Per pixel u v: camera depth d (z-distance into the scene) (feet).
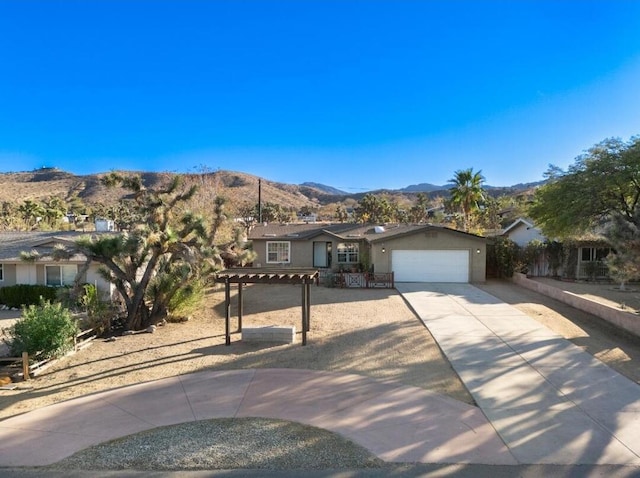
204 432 26.12
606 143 73.56
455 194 148.15
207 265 56.29
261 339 47.32
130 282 56.18
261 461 22.71
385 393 31.96
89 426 27.30
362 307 64.95
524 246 106.52
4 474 21.85
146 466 22.40
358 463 22.40
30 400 32.68
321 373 36.73
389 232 102.01
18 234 91.86
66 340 44.78
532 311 59.88
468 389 32.53
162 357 43.09
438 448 23.85
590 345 43.52
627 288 83.15
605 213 75.51
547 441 24.50
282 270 52.37
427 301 67.82
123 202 229.66
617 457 22.74
